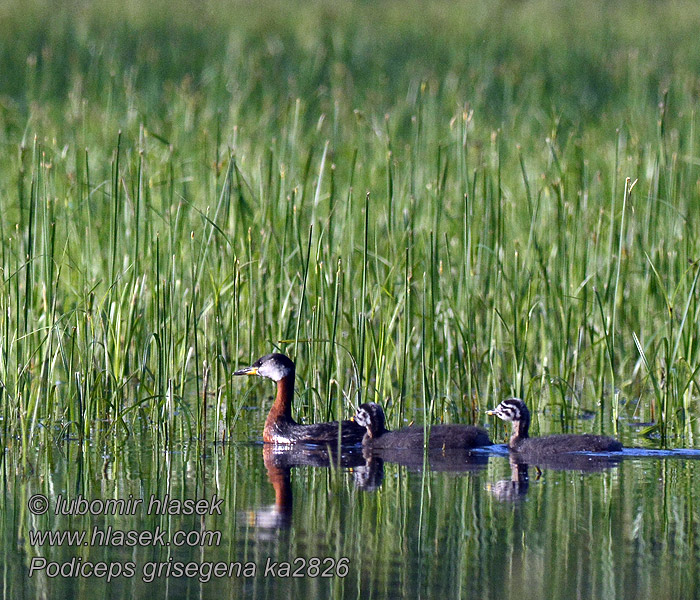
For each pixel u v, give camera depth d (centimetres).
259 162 1867
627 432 1568
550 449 1439
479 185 2014
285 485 1278
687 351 1571
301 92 3350
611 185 2091
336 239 1861
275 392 1853
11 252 1697
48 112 2564
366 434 1527
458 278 1792
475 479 1306
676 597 934
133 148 1972
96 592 982
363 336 1507
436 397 1536
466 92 3272
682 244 1725
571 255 1852
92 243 1811
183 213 1808
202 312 1634
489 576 985
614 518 1140
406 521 1135
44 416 1528
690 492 1235
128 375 1634
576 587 957
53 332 1585
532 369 1795
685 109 2681
